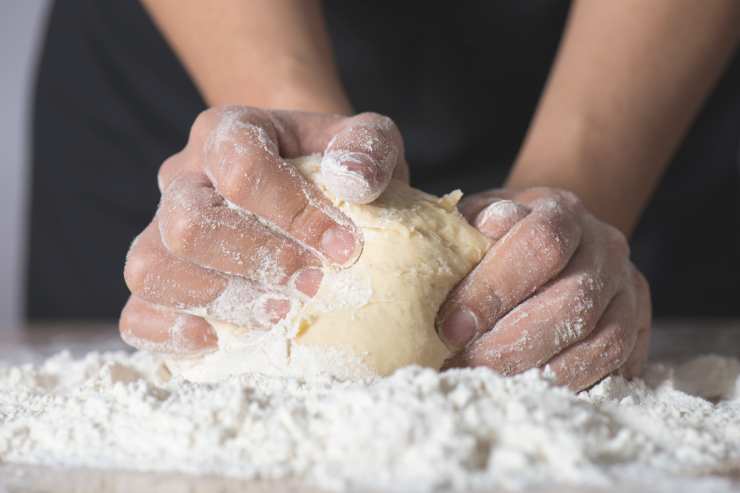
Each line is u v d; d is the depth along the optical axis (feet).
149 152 6.15
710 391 3.48
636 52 4.16
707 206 6.11
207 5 4.15
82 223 6.43
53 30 6.40
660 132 4.21
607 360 3.05
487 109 5.69
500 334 2.95
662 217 6.11
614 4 4.23
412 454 2.02
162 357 3.23
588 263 3.10
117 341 5.45
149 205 6.23
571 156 3.98
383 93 5.70
